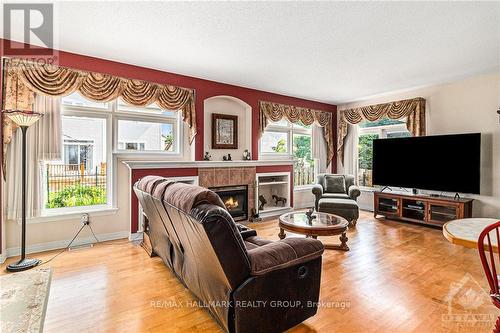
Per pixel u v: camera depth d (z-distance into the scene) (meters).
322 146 6.52
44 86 3.15
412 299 2.22
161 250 2.76
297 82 4.70
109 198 3.83
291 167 5.62
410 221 4.84
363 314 2.02
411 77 4.38
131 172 3.71
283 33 2.84
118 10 2.40
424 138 4.65
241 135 5.18
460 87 4.55
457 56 3.47
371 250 3.37
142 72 3.89
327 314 2.02
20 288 2.34
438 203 4.34
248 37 2.94
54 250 3.32
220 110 4.88
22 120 2.68
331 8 2.37
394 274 2.69
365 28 2.73
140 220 3.80
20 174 3.15
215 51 3.33
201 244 1.60
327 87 5.00
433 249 3.41
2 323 1.83
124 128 3.98
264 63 3.76
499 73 4.12
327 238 3.86
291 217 3.51
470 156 4.16
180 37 2.94
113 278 2.57
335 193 5.39
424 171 4.65
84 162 3.69
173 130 4.42
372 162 5.49
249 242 2.38
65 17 2.52
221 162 4.53
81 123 3.66
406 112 5.09
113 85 3.61
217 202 1.64
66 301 2.16
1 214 2.98
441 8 2.36
